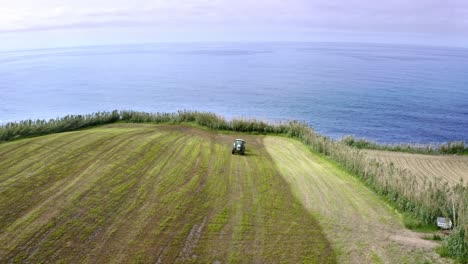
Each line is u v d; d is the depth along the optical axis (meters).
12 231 11.15
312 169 20.42
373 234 12.16
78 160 18.31
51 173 16.20
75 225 11.77
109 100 71.75
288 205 14.52
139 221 12.34
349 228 12.57
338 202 15.09
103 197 14.09
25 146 20.19
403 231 12.55
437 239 11.90
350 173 19.30
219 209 13.76
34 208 12.77
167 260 10.08
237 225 12.45
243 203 14.49
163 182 16.30
